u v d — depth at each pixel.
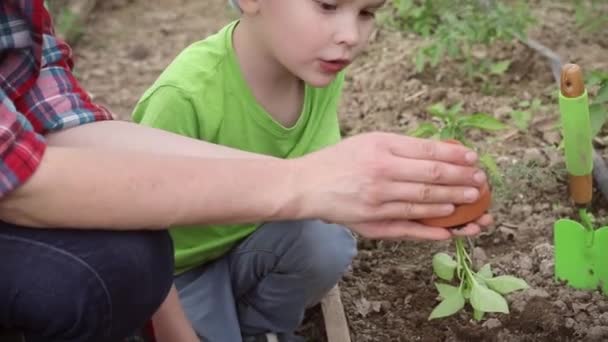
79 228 1.62
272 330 2.33
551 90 3.36
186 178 1.59
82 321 1.68
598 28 3.79
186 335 2.01
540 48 3.55
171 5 4.55
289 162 1.62
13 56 1.71
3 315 1.69
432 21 3.76
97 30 4.32
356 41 1.90
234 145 2.15
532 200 2.82
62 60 1.82
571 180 2.06
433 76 3.55
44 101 1.75
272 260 2.19
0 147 1.50
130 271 1.67
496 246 2.68
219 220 1.61
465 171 1.58
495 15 3.50
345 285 2.59
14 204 1.56
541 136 3.11
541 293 2.43
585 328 2.34
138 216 1.59
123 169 1.58
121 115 3.63
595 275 2.23
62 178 1.55
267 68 2.08
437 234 1.63
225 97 2.11
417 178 1.55
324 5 1.87
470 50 3.59
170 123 2.08
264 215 1.60
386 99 3.43
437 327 2.42
